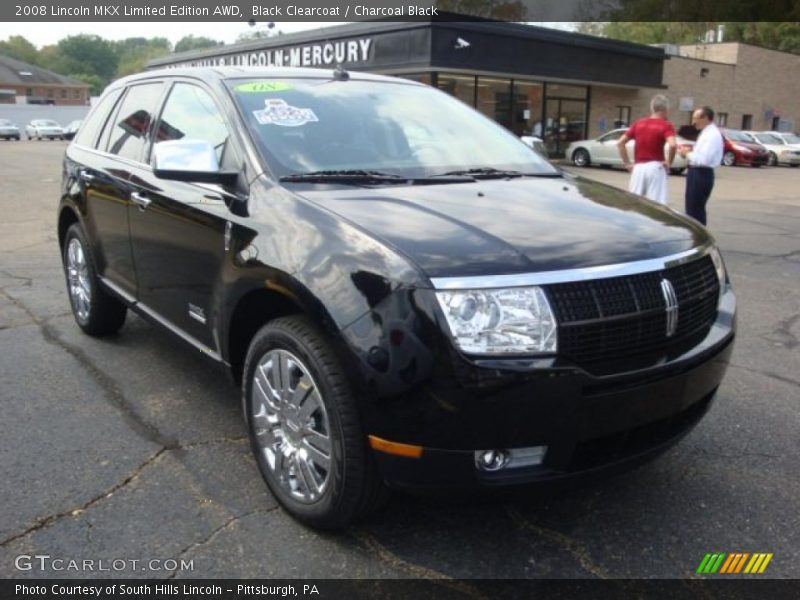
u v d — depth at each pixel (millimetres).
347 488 2672
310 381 2775
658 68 29531
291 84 3957
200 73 4066
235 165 3422
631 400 2566
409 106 4168
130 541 2854
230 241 3205
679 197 15859
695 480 3367
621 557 2805
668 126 9289
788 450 3670
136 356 4875
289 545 2844
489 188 3373
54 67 133375
